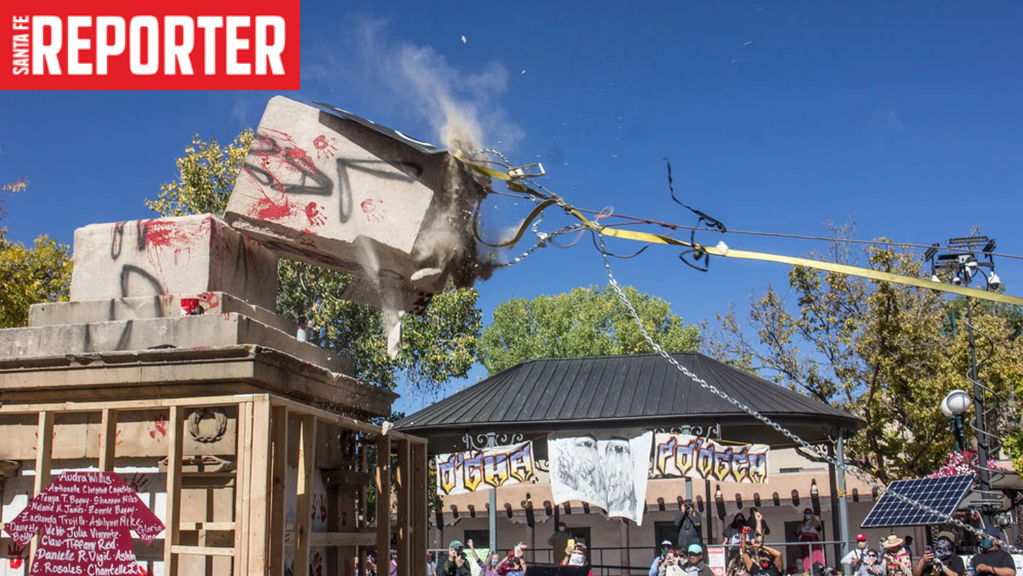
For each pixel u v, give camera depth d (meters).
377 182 4.47
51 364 4.64
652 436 15.03
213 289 4.91
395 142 4.50
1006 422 19.12
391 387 18.55
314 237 4.47
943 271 17.98
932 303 20.88
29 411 4.49
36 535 4.37
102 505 4.31
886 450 20.83
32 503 4.40
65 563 4.32
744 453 14.75
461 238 4.48
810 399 16.08
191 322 4.64
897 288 20.59
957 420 13.70
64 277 15.38
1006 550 8.87
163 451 4.49
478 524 24.02
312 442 4.48
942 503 8.46
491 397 17.19
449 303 19.89
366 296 4.77
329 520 5.27
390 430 5.44
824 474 20.14
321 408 5.15
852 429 15.79
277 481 4.20
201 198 18.42
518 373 18.14
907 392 20.75
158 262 4.98
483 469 15.46
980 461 12.89
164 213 18.58
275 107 4.64
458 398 17.52
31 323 5.01
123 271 5.02
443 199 4.45
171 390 4.52
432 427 16.08
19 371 4.68
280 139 4.59
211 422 4.44
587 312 40.62
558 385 17.19
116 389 4.58
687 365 17.22
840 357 21.83
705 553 14.23
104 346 4.75
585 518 23.41
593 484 15.17
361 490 5.80
